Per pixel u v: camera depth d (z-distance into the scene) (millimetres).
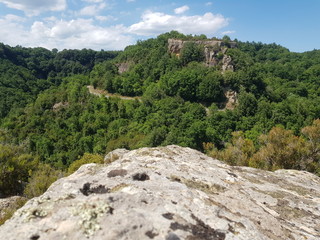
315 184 7723
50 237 2736
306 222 4727
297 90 76500
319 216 5062
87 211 3111
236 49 86688
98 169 5664
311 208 5352
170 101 59719
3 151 13469
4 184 12609
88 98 67438
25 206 3510
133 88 76562
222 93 66688
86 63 165250
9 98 75812
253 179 6668
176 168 5809
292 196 5789
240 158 16875
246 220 3824
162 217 3201
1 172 12633
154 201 3594
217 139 47812
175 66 77938
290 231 4082
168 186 4434
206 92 65375
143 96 70188
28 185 12844
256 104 55844
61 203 3414
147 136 45688
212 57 78812
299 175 8883
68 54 160875
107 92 78812
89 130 54094
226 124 51812
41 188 12250
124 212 3162
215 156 17375
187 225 3156
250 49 153250
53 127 56594
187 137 44156
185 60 82000
